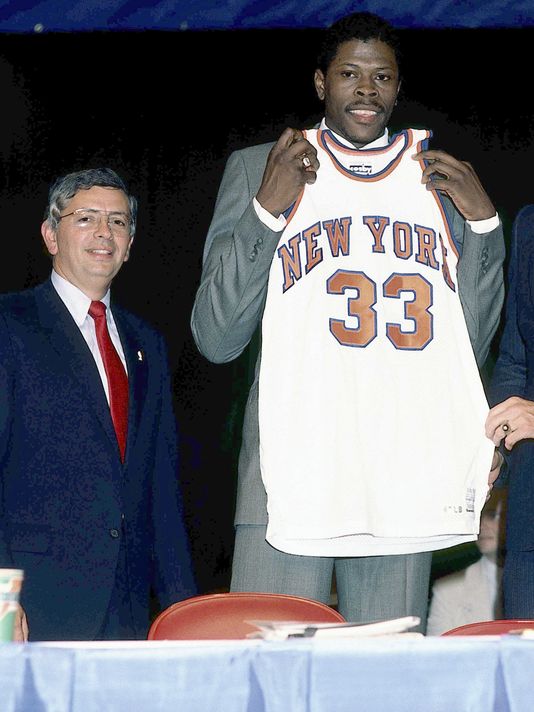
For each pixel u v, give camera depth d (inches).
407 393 117.0
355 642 69.3
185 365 237.3
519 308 124.5
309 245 118.4
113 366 127.8
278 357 116.3
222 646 69.0
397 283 118.7
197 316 121.4
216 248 122.0
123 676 66.9
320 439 115.1
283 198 115.1
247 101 233.9
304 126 233.0
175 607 98.1
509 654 68.5
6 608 76.2
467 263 120.3
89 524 120.1
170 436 131.7
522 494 119.3
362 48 120.3
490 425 115.3
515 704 67.8
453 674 68.3
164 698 66.9
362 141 121.6
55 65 232.4
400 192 120.8
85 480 120.8
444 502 116.3
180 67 233.6
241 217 117.3
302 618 98.9
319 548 115.6
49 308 126.6
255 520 118.9
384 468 115.6
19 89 232.2
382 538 116.7
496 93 225.6
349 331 117.3
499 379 127.6
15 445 120.7
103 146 234.7
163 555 128.5
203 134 235.3
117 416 125.8
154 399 129.7
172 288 237.5
